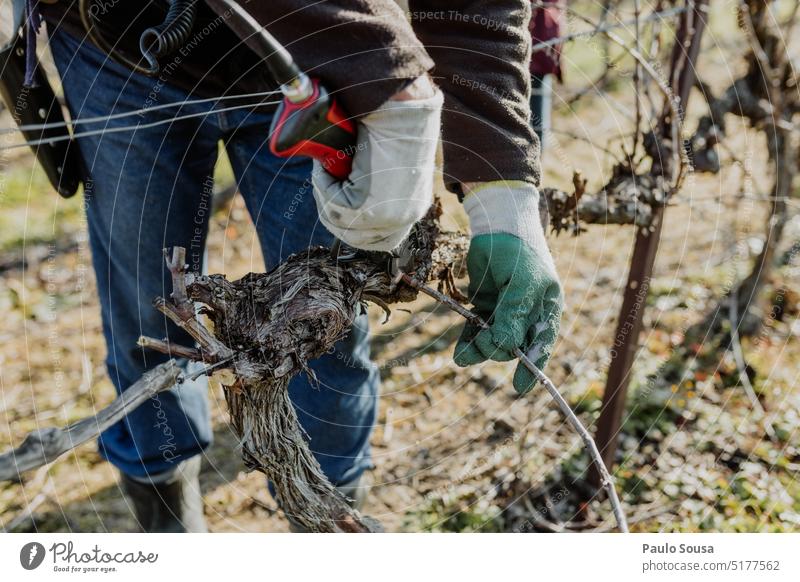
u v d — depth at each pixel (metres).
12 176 3.52
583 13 2.79
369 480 2.14
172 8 1.16
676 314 2.63
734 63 3.21
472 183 1.19
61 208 3.38
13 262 3.09
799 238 2.67
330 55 0.92
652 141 1.84
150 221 1.48
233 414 1.15
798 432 2.21
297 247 1.49
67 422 2.37
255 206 1.52
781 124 2.14
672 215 3.12
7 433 2.33
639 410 2.32
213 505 2.15
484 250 1.19
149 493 1.75
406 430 2.33
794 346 2.51
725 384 2.39
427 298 2.88
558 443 2.23
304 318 1.10
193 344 1.63
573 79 3.85
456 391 2.46
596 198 1.75
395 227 1.00
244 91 1.35
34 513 2.13
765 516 1.96
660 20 1.90
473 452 2.24
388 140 0.94
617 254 3.02
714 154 2.05
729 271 2.71
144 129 1.42
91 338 2.74
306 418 1.57
